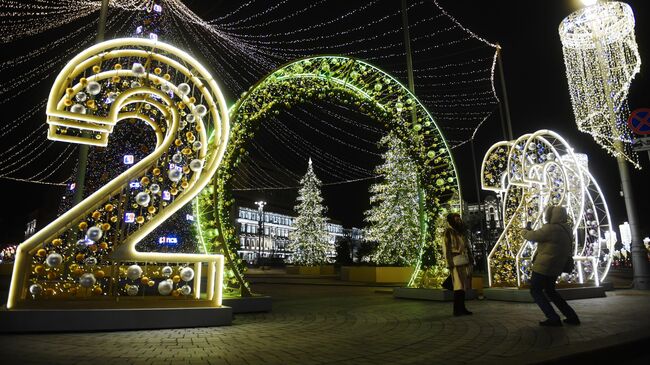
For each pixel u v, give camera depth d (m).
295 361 4.15
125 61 8.80
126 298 6.42
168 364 4.00
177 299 6.52
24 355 4.28
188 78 7.21
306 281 22.34
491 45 19.78
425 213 11.20
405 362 4.11
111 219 6.86
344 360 4.20
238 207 77.88
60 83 6.05
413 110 11.16
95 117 6.14
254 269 54.03
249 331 5.96
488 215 52.09
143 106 7.14
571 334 5.48
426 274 11.27
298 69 9.57
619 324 6.20
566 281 11.52
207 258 6.77
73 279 6.73
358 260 30.81
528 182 10.77
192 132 7.44
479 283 12.74
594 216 13.10
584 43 14.56
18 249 5.85
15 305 5.77
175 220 17.09
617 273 27.84
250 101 9.03
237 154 8.72
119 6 16.52
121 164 16.48
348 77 10.22
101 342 5.02
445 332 5.82
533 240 6.52
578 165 10.97
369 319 7.17
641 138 9.31
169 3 17.81
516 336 5.42
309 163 39.12
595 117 14.41
